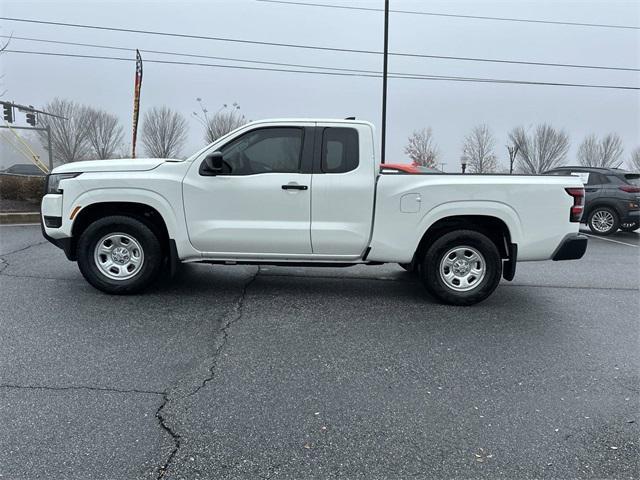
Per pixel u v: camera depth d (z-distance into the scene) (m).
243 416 3.09
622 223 12.66
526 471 2.63
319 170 5.29
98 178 5.25
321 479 2.54
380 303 5.54
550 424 3.08
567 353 4.22
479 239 5.34
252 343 4.27
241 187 5.25
